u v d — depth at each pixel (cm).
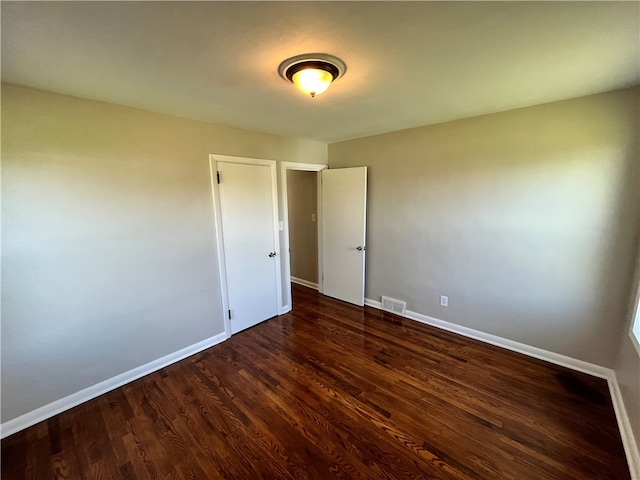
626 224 216
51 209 201
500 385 232
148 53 148
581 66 172
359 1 109
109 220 228
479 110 259
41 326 203
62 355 213
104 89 194
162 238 260
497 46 148
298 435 189
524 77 187
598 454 170
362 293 402
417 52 153
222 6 111
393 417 202
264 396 227
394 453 175
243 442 185
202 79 181
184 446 183
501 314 287
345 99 225
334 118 279
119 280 237
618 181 216
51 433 195
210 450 179
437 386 233
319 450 178
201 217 287
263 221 349
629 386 190
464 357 274
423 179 326
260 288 354
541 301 261
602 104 216
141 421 204
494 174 274
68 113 204
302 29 130
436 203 319
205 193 288
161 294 264
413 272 352
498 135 267
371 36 137
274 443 183
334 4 111
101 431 196
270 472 165
